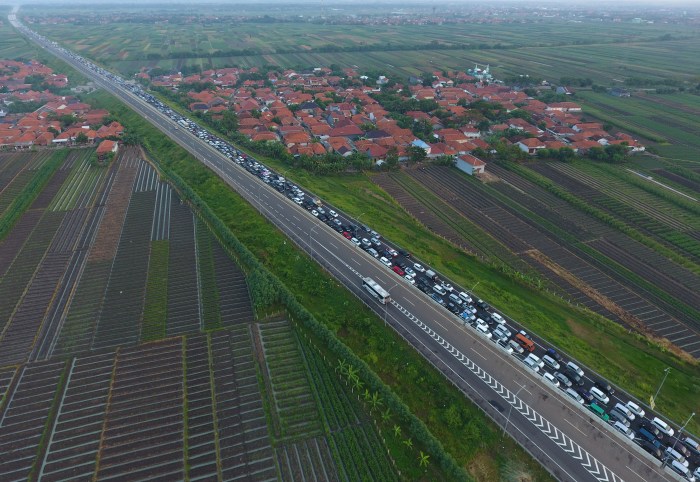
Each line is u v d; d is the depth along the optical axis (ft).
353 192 527.81
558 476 219.20
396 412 248.93
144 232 437.58
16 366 284.00
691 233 472.85
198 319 326.03
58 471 225.15
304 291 349.20
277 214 460.96
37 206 486.79
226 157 613.11
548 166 627.87
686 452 231.50
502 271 380.99
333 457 233.55
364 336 302.86
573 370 278.46
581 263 414.82
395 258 392.27
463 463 226.58
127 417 252.62
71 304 339.77
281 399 263.90
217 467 229.04
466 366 279.90
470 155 619.67
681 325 341.21
